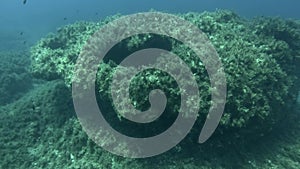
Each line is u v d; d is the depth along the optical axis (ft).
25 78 52.24
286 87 34.12
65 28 44.14
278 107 32.83
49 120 36.76
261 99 30.53
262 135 31.73
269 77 32.24
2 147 34.65
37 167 32.07
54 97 39.34
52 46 42.42
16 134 36.27
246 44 34.47
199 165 28.32
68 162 31.30
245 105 28.84
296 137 35.06
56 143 33.78
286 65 38.19
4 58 57.98
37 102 40.22
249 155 30.68
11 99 47.75
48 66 36.35
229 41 34.30
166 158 28.76
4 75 50.16
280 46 38.14
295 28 45.91
